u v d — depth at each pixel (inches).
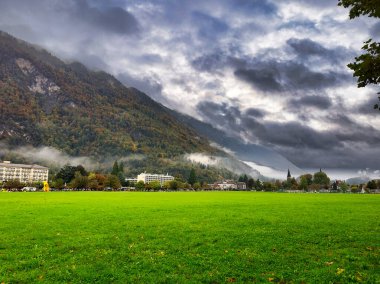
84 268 757.9
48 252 898.1
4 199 3371.1
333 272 727.1
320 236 1120.2
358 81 731.4
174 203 2824.8
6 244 987.9
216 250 922.1
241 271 745.6
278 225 1369.3
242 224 1396.4
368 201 3289.9
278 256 862.5
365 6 697.0
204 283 679.7
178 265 783.1
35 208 2191.2
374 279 684.7
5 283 667.4
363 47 704.4
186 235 1131.3
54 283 670.5
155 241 1034.7
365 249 943.7
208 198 3939.5
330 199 3774.6
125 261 819.4
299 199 3752.5
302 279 688.4
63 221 1489.9
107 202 2928.2
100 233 1175.6
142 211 1999.3
